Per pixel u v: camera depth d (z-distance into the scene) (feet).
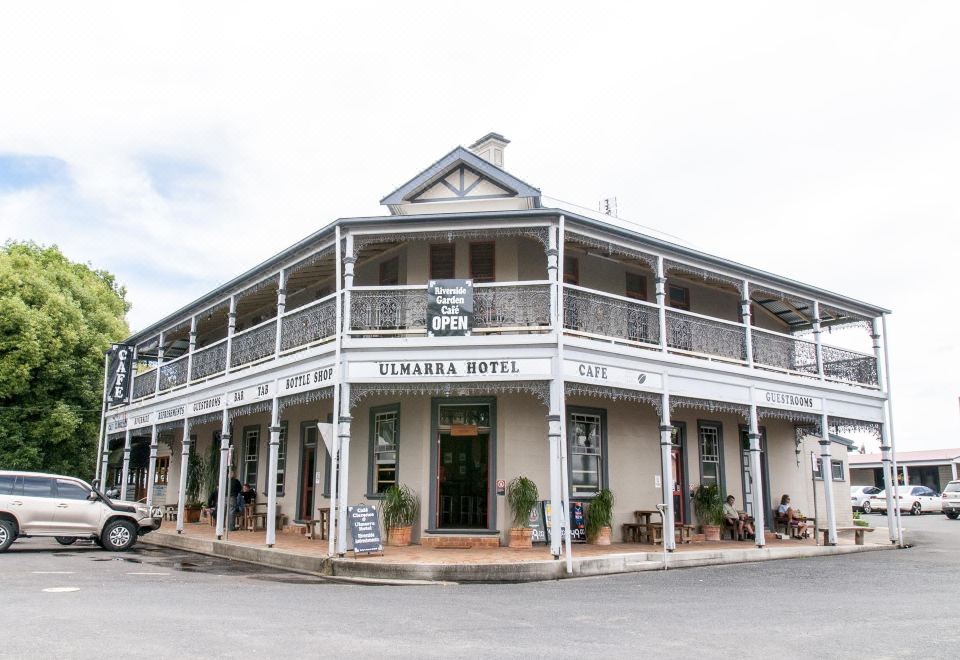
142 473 105.19
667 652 21.70
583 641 23.18
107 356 86.94
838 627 25.57
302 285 65.46
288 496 65.41
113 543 54.19
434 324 44.50
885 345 66.33
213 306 65.31
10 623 24.81
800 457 70.33
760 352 56.44
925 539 69.15
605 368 45.70
